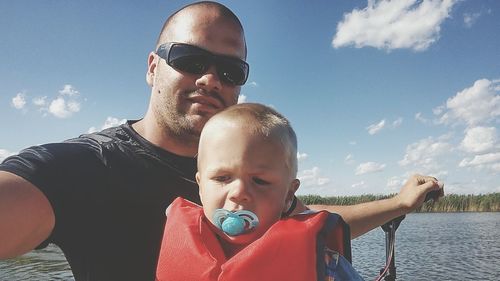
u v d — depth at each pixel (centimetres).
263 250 38
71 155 47
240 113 40
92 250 46
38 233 42
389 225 69
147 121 56
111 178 48
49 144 48
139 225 48
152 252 48
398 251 566
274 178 39
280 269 38
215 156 39
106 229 47
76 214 45
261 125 39
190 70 55
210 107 55
